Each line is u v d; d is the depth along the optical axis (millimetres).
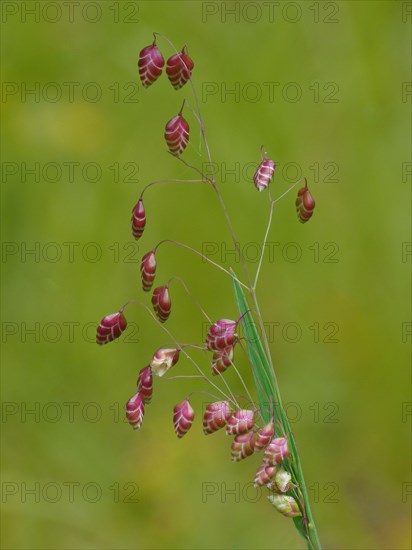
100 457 433
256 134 483
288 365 455
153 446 434
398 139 481
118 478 430
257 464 429
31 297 472
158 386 450
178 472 428
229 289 467
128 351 463
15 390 445
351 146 482
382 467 431
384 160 478
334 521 424
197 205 478
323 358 452
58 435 439
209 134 483
